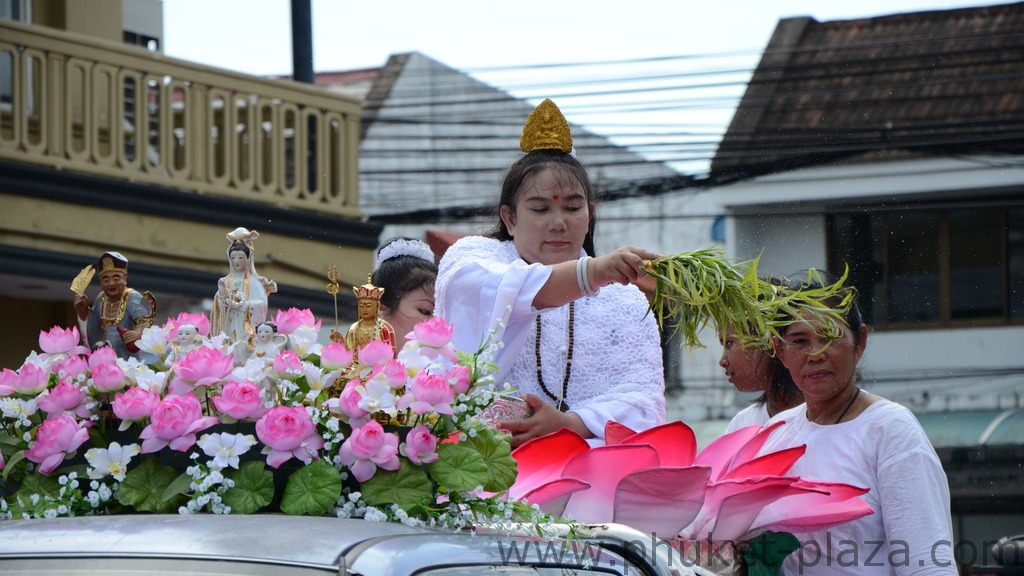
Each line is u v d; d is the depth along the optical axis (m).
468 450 3.38
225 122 14.57
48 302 14.35
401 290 6.02
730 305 4.07
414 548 2.89
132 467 3.38
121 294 4.29
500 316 4.30
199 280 14.09
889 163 19.08
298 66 15.95
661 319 4.07
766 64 20.20
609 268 4.17
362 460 3.27
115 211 13.57
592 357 4.72
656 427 4.03
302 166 15.28
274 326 3.70
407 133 23.28
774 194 19.56
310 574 2.69
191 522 2.99
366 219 17.47
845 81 19.89
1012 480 19.62
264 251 14.75
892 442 4.46
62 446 3.38
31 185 12.91
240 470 3.26
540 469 3.96
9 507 3.38
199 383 3.42
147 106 13.92
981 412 20.08
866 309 20.11
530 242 4.83
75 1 14.45
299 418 3.25
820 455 4.58
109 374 3.47
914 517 4.36
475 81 23.52
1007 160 18.88
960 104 19.27
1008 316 19.97
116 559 2.78
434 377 3.34
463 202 21.97
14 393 3.58
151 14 15.96
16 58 12.95
